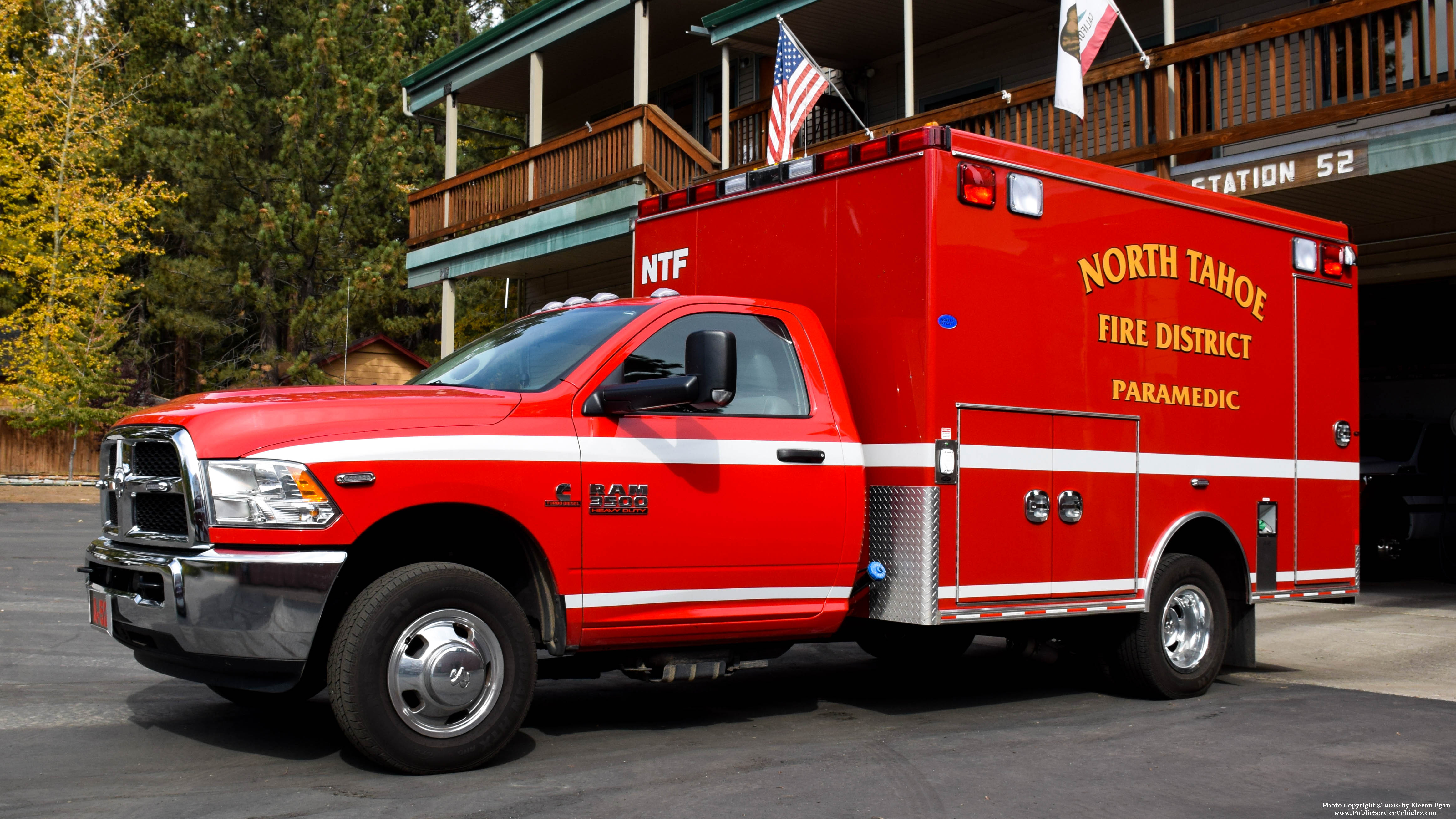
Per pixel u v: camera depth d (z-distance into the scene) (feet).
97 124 107.86
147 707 20.35
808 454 19.17
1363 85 33.32
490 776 16.08
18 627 28.76
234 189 112.78
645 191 51.96
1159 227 23.00
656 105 70.23
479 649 16.24
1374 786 16.33
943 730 19.99
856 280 20.48
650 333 18.44
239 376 113.29
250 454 15.30
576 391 17.52
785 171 21.79
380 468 15.61
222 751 17.33
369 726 15.40
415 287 72.74
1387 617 35.94
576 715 20.86
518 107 79.92
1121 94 38.83
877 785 16.05
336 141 114.01
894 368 19.79
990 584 20.02
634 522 17.60
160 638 15.90
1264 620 35.42
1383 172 31.94
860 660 28.35
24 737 18.15
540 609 17.22
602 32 62.64
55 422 92.94
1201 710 22.00
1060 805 15.23
